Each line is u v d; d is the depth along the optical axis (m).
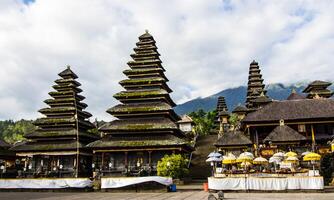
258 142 53.84
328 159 41.75
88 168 61.31
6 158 63.41
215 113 111.75
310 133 53.06
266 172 35.44
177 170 43.28
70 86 64.44
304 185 31.59
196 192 34.16
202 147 70.50
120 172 47.72
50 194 34.66
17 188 39.91
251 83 87.81
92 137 62.00
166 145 47.31
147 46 60.88
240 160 35.84
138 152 50.16
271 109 55.16
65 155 57.69
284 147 46.69
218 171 39.50
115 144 48.66
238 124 75.38
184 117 105.88
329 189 33.25
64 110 61.31
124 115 52.41
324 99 55.72
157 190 36.19
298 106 54.81
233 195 29.33
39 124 60.16
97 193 35.47
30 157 59.06
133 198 28.23
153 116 52.38
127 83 56.50
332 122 51.56
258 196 28.02
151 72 57.97
